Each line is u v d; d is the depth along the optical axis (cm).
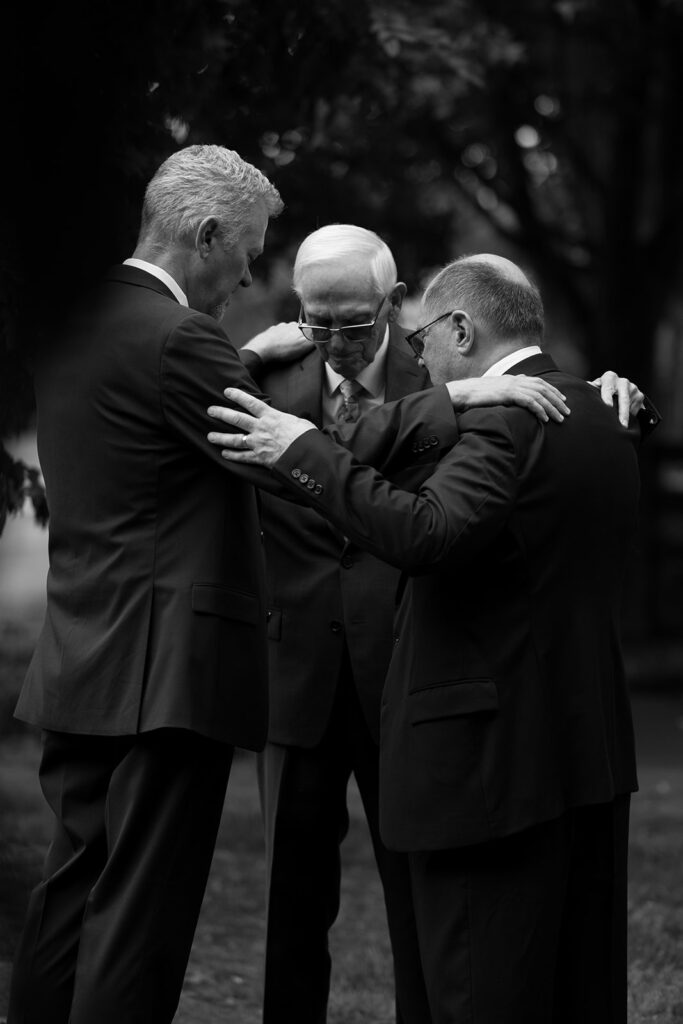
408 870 370
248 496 334
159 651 313
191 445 317
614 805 319
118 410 315
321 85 585
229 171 334
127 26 379
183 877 320
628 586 1495
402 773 310
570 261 1419
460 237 1516
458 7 807
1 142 317
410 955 370
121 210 354
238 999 469
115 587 316
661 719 1105
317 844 387
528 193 1370
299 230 753
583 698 304
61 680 320
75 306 325
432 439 312
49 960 326
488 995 298
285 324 418
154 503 317
